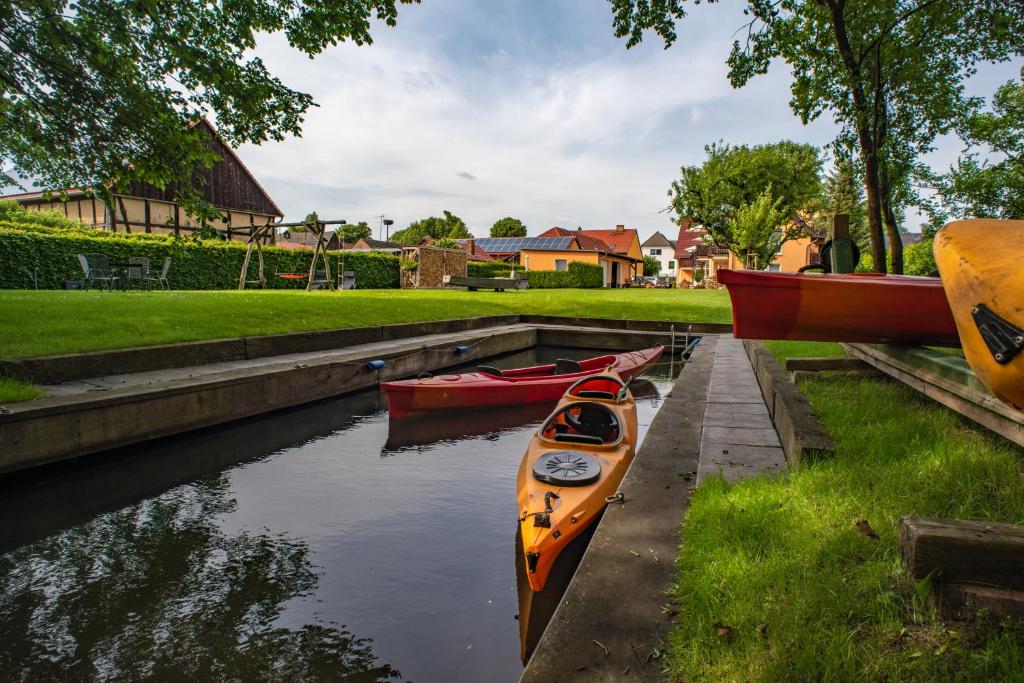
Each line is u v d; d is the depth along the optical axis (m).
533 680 2.37
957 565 2.35
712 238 41.00
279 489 6.91
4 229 17.88
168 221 28.92
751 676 2.22
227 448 8.30
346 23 10.19
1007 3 11.84
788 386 6.50
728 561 3.01
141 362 9.05
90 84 9.36
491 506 6.48
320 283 25.28
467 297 24.33
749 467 4.75
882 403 5.45
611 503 4.23
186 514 6.18
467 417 10.55
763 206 32.22
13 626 4.26
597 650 2.54
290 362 10.68
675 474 4.91
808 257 43.72
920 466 3.73
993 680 2.02
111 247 20.59
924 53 13.27
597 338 19.97
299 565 5.15
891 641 2.26
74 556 5.29
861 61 12.52
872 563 2.75
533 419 10.59
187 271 23.09
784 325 5.64
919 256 27.52
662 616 2.77
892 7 12.38
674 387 9.34
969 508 3.09
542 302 25.05
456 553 5.38
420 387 10.09
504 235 97.81
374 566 5.14
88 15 8.98
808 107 14.68
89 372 8.34
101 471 7.18
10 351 7.85
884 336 5.54
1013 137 16.83
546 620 4.34
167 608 4.51
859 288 5.27
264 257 26.17
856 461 4.00
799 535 3.14
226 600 4.62
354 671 3.82
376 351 12.66
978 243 2.80
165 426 8.07
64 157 9.95
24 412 6.42
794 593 2.61
